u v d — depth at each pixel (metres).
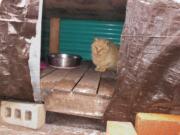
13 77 2.19
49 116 2.51
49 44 4.30
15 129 2.27
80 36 4.27
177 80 1.99
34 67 2.13
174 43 1.89
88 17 4.09
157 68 1.98
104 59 3.49
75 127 2.40
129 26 1.96
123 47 2.00
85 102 2.37
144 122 2.04
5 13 2.04
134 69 2.03
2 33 2.08
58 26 4.22
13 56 2.12
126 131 1.92
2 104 2.39
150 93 2.09
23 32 2.05
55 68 3.47
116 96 2.17
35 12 2.00
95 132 2.32
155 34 1.92
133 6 1.92
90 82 2.75
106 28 4.18
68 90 2.38
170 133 2.04
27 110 2.30
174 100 2.07
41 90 2.40
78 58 3.71
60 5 3.72
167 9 1.88
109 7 3.60
